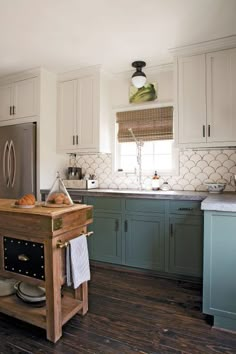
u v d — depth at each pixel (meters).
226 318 1.78
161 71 3.18
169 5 1.95
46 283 1.63
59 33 2.36
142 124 3.29
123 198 2.81
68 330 1.76
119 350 1.57
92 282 2.56
